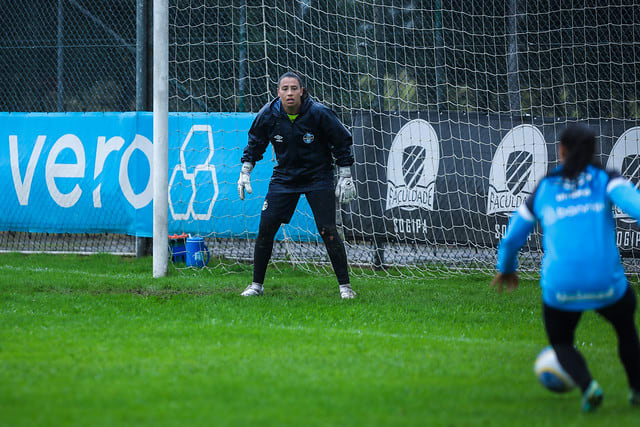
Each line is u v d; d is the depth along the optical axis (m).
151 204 38.81
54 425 12.31
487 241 36.56
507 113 39.91
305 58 42.94
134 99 46.78
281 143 28.33
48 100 46.91
